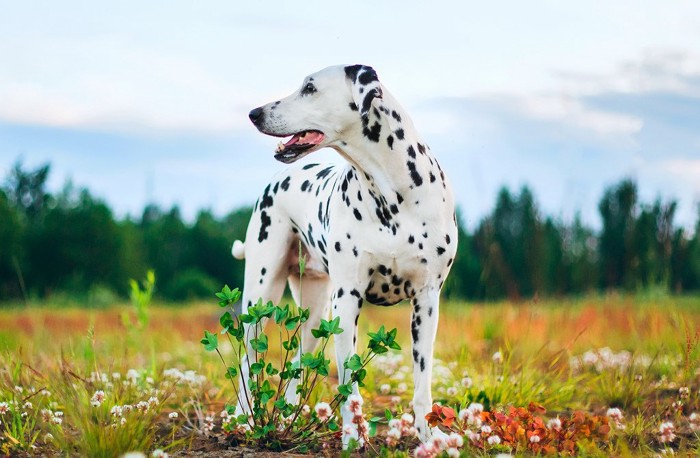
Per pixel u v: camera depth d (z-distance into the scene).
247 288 5.77
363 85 4.34
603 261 16.48
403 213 4.52
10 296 39.06
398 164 4.47
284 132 4.54
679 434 4.95
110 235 43.16
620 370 6.52
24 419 5.00
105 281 42.75
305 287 5.79
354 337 4.66
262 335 4.46
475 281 27.61
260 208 5.79
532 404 4.54
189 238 46.66
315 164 5.64
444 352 7.55
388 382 6.64
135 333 7.87
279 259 5.69
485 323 8.89
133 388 5.61
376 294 4.75
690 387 6.04
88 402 4.70
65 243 42.19
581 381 6.58
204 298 37.28
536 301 7.93
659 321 8.65
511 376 6.12
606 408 5.82
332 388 6.35
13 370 5.86
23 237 41.62
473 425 4.55
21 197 44.47
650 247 11.48
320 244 5.10
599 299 12.33
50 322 13.54
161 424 5.25
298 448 4.47
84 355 6.79
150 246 46.62
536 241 13.24
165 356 8.58
